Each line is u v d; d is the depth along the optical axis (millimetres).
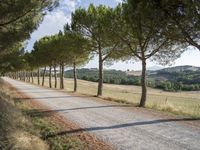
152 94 76562
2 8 13562
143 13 16422
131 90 85125
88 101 24797
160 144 9891
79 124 13445
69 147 9461
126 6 20219
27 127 11781
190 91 112688
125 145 9773
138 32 20578
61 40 40344
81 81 110625
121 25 22281
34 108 18922
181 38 16172
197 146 9641
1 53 20641
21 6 13664
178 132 11883
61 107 19984
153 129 12469
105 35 25875
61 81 49531
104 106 20969
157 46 22078
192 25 15398
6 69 31656
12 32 15555
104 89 80812
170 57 22781
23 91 37156
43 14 15430
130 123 13875
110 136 11102
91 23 29797
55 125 12977
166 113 17750
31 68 67812
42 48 53375
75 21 30938
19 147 8586
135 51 24172
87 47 31641
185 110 19562
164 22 15898
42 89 43656
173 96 71938
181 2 14875
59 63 48875
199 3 13977
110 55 31188
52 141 10180
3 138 8977
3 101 14977
